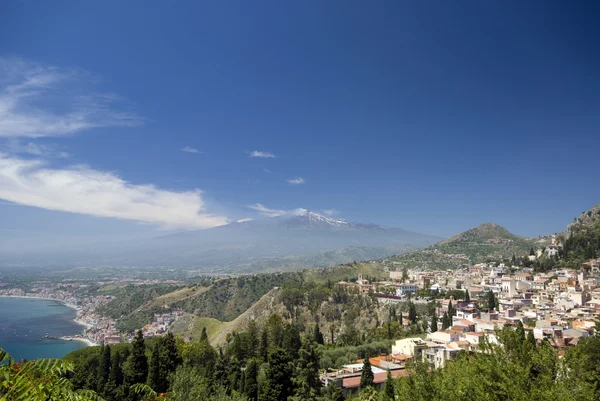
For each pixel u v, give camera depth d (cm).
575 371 2550
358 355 12188
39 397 946
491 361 2719
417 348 10212
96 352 12662
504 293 19575
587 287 17475
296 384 7338
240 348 13062
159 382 7388
